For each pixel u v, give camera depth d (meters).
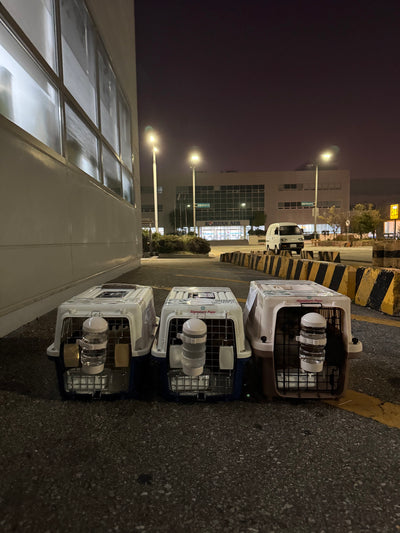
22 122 4.29
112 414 2.20
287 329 2.50
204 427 2.06
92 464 1.71
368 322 4.66
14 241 3.85
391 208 32.91
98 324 2.08
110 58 9.24
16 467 1.68
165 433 1.99
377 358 3.29
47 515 1.38
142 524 1.34
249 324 2.74
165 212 79.06
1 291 3.59
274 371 2.34
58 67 5.45
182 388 2.39
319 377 2.50
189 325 2.06
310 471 1.67
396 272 5.16
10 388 2.54
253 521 1.36
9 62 3.95
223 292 2.85
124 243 10.58
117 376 2.50
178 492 1.52
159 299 5.94
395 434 2.01
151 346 2.54
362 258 16.83
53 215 4.97
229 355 2.27
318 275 7.34
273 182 76.75
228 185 77.62
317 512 1.41
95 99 7.70
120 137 10.57
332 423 2.12
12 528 1.32
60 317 2.28
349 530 1.33
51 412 2.21
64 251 5.40
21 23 4.36
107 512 1.40
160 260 18.69
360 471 1.67
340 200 76.25
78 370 2.39
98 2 8.01
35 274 4.37
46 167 4.75
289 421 2.14
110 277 8.57
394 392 2.58
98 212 7.46
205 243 24.66
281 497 1.49
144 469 1.68
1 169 3.59
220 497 1.49
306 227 76.88
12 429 2.01
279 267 9.55
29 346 3.40
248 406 2.32
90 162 7.20
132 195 12.43
